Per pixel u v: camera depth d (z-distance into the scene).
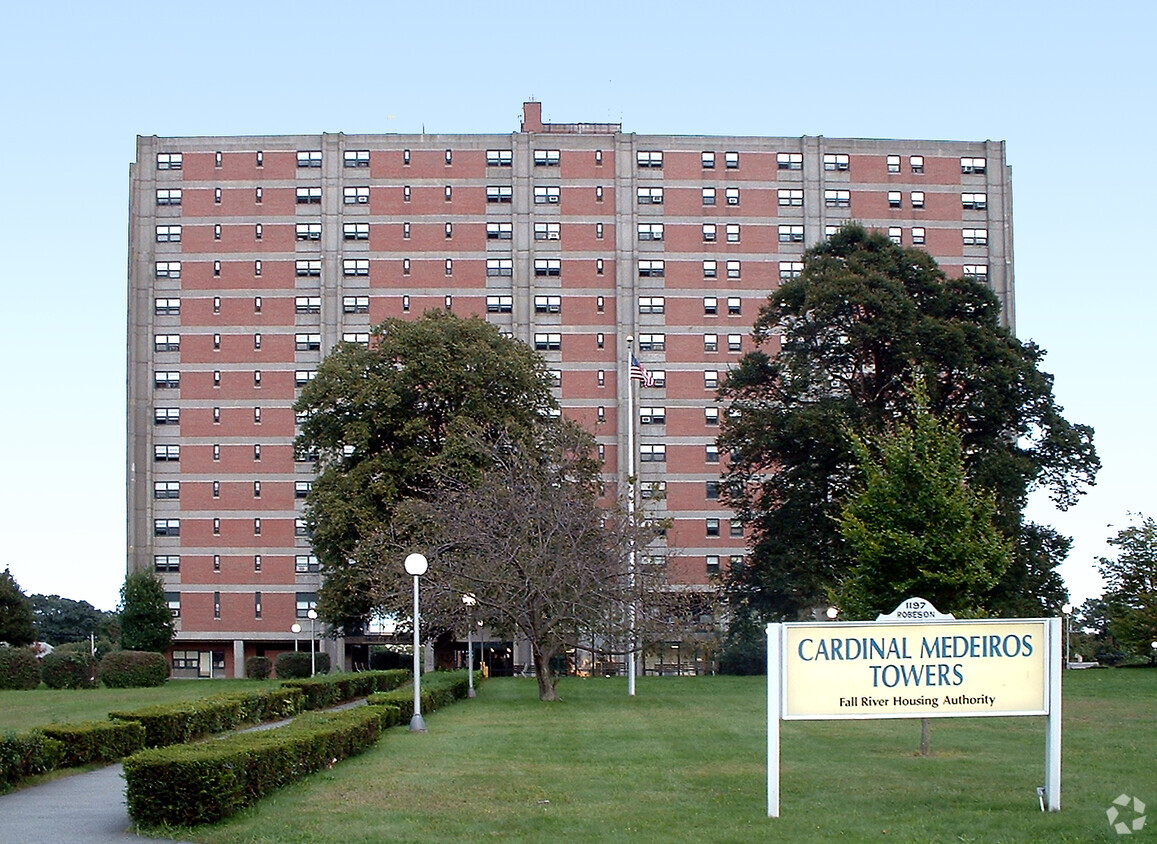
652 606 44.28
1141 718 31.44
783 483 58.41
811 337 59.22
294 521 89.62
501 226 92.25
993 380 54.88
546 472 46.66
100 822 16.20
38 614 126.62
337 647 88.88
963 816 15.73
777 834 14.48
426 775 19.81
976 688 16.00
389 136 92.50
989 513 24.19
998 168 94.38
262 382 90.50
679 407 91.31
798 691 15.96
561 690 49.25
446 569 43.25
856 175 93.69
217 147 92.06
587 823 15.29
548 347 91.44
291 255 91.44
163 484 90.06
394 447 57.56
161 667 59.69
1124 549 62.03
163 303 91.12
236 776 16.08
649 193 92.81
